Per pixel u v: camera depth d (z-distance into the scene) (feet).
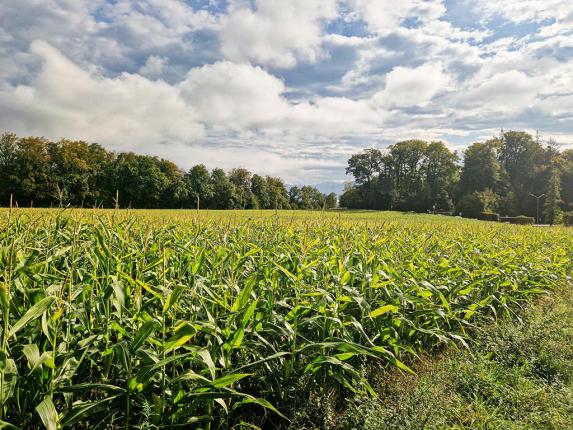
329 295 13.47
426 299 15.93
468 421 10.78
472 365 13.65
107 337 9.00
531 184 253.65
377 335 13.57
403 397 11.40
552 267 29.50
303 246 14.97
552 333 17.10
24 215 21.79
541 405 11.61
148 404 8.35
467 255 26.68
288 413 10.78
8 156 132.77
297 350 10.91
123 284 10.93
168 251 12.17
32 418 8.22
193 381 9.66
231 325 10.27
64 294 10.01
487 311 21.47
